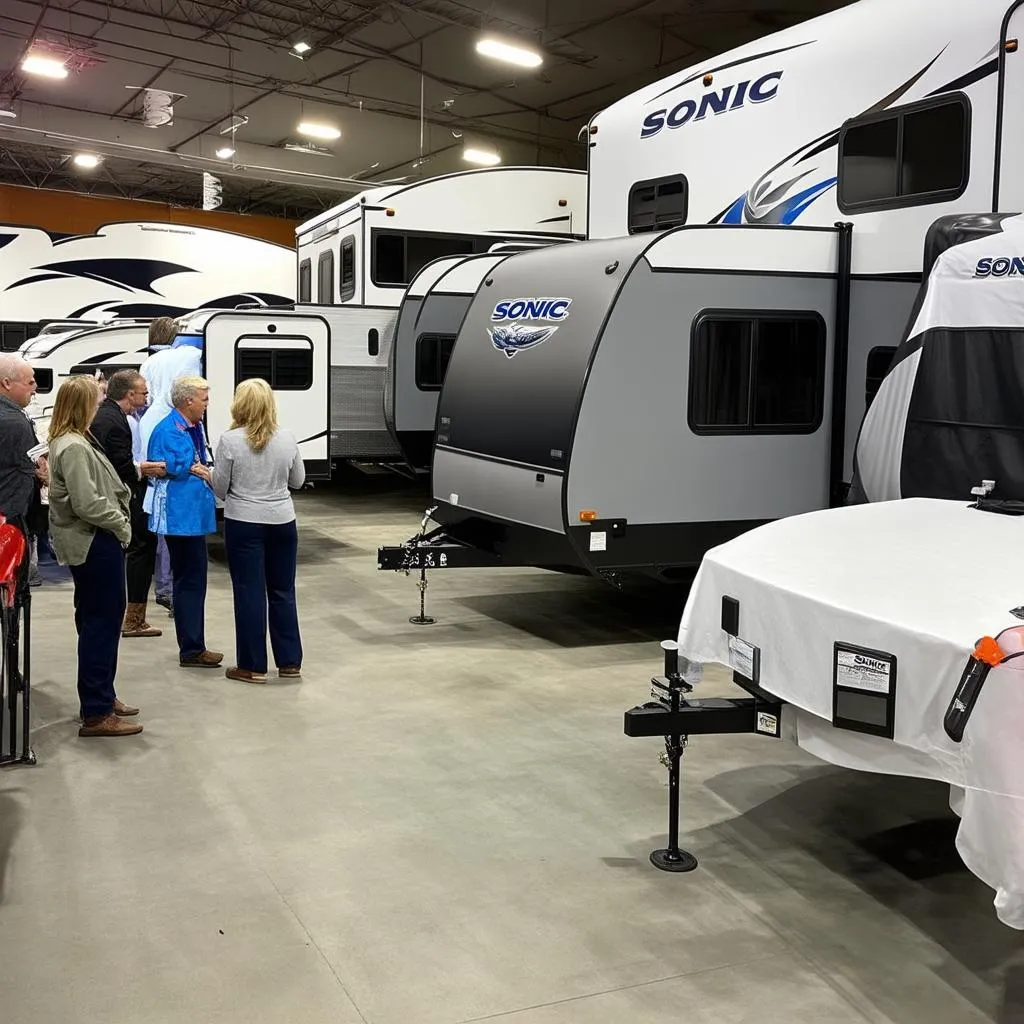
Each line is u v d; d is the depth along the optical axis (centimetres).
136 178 2697
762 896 321
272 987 270
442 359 941
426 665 566
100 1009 259
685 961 285
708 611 340
